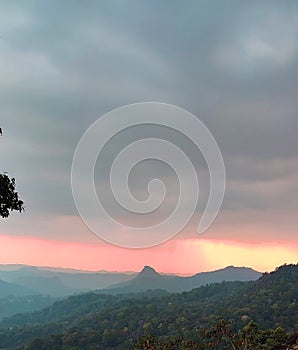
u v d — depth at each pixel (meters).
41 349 138.62
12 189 16.36
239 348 41.81
